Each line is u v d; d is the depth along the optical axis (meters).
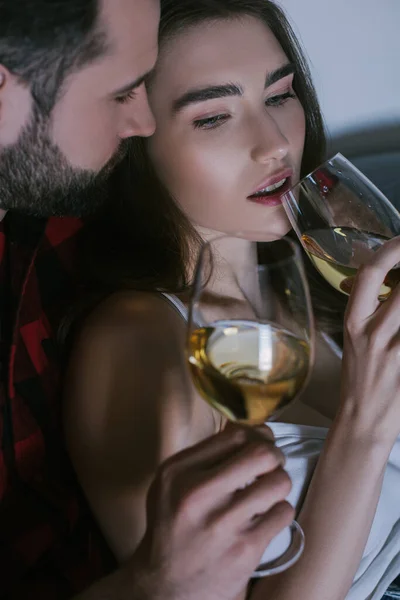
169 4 1.21
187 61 1.23
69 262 1.35
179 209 1.34
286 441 1.26
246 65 1.23
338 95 1.95
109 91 1.09
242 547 0.77
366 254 1.16
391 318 1.05
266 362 0.81
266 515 0.79
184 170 1.30
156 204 1.34
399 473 1.26
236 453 0.79
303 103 1.47
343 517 1.10
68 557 1.26
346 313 1.09
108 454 1.13
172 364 1.18
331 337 1.51
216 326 0.83
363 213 1.18
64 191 1.15
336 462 1.12
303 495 1.18
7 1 0.96
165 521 0.76
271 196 1.30
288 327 0.84
